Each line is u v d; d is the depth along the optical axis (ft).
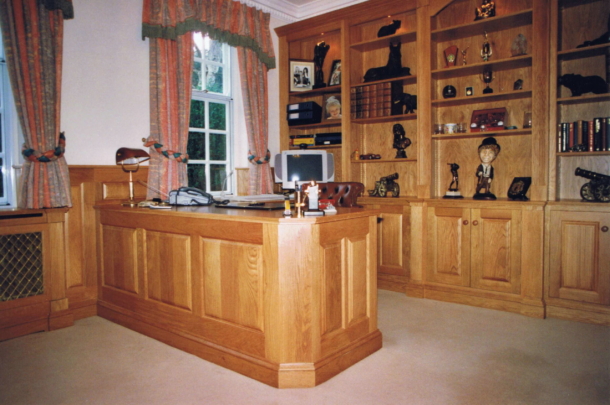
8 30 9.16
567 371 7.48
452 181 12.45
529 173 11.88
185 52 12.01
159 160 11.73
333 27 14.42
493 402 6.45
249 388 7.00
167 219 8.88
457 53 12.67
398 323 10.11
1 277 9.25
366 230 8.20
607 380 7.13
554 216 10.37
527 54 11.17
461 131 12.48
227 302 7.81
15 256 9.45
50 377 7.47
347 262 7.78
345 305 7.74
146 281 9.53
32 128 9.46
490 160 11.78
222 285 7.88
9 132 10.03
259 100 14.43
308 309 6.98
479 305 11.46
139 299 9.73
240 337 7.61
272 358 7.13
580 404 6.37
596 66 10.76
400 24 13.25
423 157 12.48
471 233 11.60
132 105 11.64
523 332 9.45
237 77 14.56
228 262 7.74
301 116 15.11
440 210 12.16
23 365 7.97
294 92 15.65
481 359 8.02
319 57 15.12
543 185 10.49
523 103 11.93
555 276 10.41
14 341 9.20
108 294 10.71
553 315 10.43
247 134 13.97
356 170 14.61
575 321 10.13
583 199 10.44
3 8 9.08
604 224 9.73
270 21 15.57
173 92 11.85
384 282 13.42
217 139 14.38
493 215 11.22
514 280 10.96
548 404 6.38
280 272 6.93
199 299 8.32
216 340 8.05
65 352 8.59
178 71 11.97
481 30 12.09
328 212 7.66
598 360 7.93
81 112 10.67
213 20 12.75
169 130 11.82
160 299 9.21
